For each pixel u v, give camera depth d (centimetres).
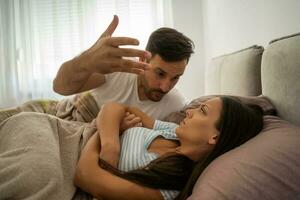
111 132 93
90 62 102
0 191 69
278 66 97
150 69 114
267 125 86
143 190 77
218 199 62
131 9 275
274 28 122
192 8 269
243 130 82
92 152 87
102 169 83
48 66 285
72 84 120
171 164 82
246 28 155
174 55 111
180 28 270
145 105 135
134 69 97
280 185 62
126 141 94
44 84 284
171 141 93
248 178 64
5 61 286
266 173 64
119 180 79
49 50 285
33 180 72
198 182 73
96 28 279
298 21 103
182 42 114
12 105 284
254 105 96
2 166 75
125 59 94
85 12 278
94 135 96
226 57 157
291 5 107
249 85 122
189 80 271
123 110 104
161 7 271
